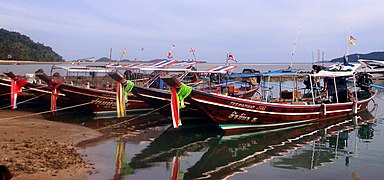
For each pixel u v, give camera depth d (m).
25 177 10.91
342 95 25.97
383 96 42.62
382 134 20.72
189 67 28.25
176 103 17.91
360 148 17.34
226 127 19.86
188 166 14.24
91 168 12.79
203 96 18.22
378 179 12.66
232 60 31.03
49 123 21.00
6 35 141.50
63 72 63.00
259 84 31.88
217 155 16.06
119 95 21.88
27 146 14.53
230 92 25.27
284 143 18.36
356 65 27.06
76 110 26.42
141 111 26.28
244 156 15.90
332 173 13.36
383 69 30.80
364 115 27.78
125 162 14.14
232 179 12.71
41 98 27.31
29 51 124.50
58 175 11.44
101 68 26.17
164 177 12.62
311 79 24.53
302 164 14.62
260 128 20.95
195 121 22.52
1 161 12.12
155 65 28.27
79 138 17.62
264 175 13.17
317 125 23.14
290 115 21.36
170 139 18.88
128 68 25.22
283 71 25.58
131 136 19.16
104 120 23.55
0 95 26.28
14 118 22.28
